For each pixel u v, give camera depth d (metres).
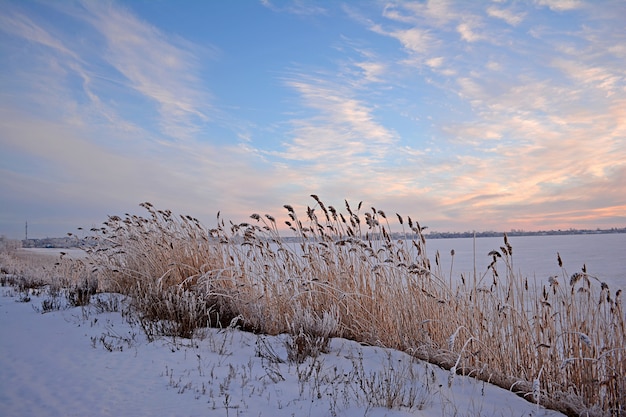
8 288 14.80
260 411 4.50
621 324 5.11
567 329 5.44
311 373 5.61
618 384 4.87
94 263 12.65
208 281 8.45
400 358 6.41
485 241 109.12
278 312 7.91
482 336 6.18
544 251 51.50
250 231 8.80
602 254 41.97
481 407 4.69
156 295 8.48
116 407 4.53
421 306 7.02
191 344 6.79
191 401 4.71
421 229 7.28
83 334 7.49
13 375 5.49
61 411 4.43
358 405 4.62
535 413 4.73
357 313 7.75
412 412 4.45
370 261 7.95
